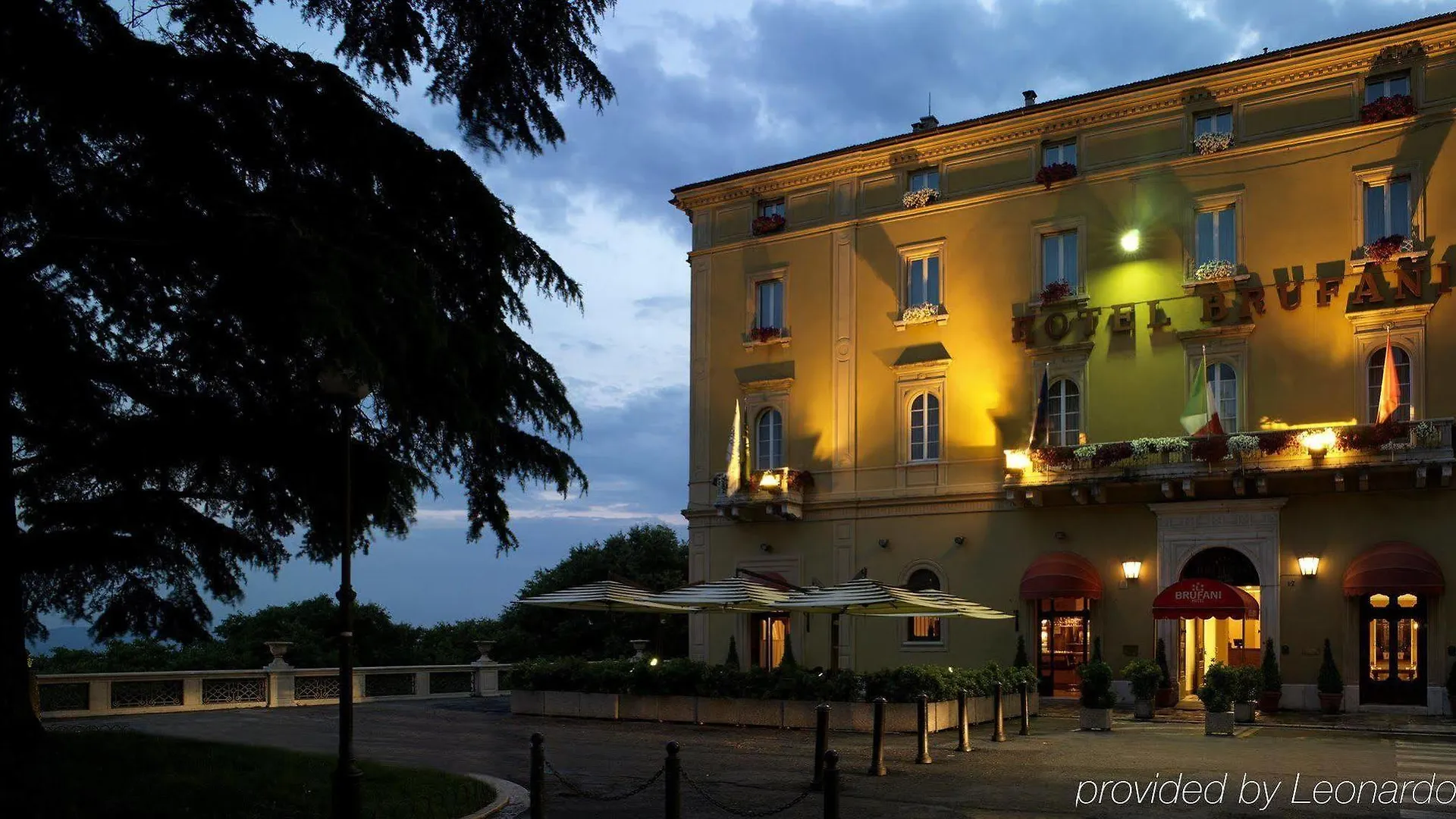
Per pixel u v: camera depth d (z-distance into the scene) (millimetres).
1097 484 29406
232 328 11406
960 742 18750
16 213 10641
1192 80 29656
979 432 32062
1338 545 27266
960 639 31766
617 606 26938
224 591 12586
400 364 11109
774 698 22578
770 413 35812
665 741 20219
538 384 13117
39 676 23703
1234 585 28734
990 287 32344
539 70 12930
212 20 11898
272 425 11836
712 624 35531
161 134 10773
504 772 16281
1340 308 27672
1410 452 25969
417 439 12859
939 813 13109
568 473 13352
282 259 10250
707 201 37500
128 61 10812
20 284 10516
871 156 34469
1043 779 15609
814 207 35625
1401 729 23125
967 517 32031
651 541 49969
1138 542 29719
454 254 13008
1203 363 28266
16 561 11422
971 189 33031
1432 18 26750
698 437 36750
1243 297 28656
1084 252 31062
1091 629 29938
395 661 41281
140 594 12344
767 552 35031
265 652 39125
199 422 11531
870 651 33031
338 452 11820
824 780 11055
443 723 23484
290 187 11961
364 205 12391
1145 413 29781
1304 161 28422
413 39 12680
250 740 19719
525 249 13289
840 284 34688
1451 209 26656
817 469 34562
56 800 11641
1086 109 31156
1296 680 27312
